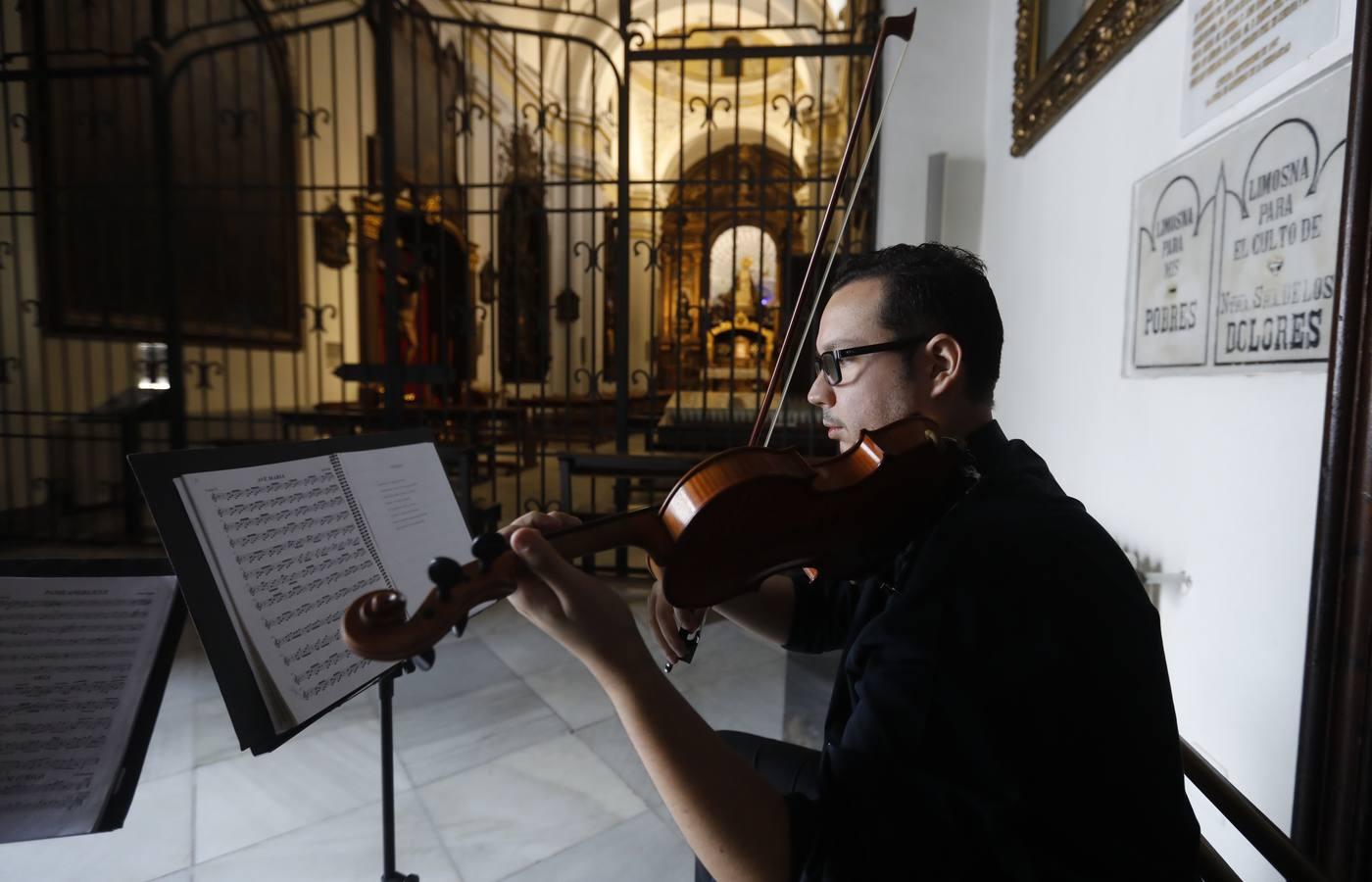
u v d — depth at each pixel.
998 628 0.69
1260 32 1.33
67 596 1.04
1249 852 1.36
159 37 4.11
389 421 4.21
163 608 1.07
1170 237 1.66
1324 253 1.15
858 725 0.69
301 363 6.30
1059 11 2.50
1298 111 1.22
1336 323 1.04
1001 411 3.15
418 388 5.23
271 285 5.91
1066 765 0.70
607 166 10.59
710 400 4.85
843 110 6.57
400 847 1.82
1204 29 1.51
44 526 4.43
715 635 3.15
